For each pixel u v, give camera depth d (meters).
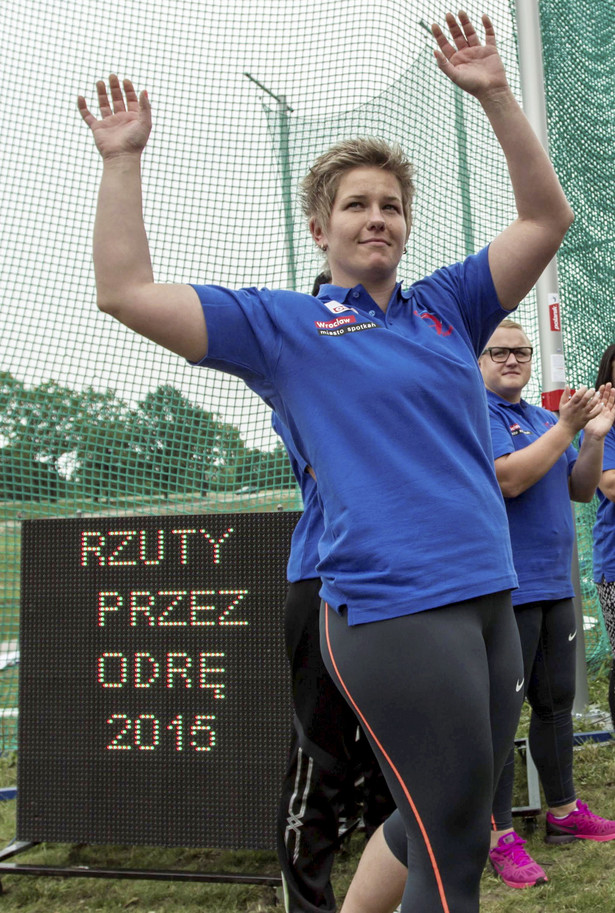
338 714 2.14
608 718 4.16
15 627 4.95
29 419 5.26
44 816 2.79
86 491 5.29
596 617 5.30
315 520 2.15
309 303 1.46
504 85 1.48
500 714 1.36
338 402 1.36
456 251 5.16
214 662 2.72
